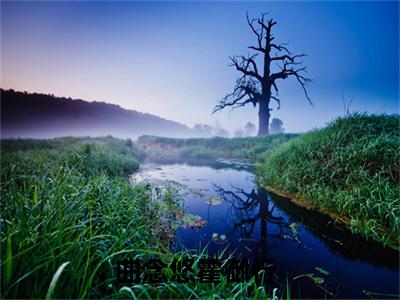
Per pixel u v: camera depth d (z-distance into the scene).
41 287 1.25
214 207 4.87
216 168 10.88
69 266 1.38
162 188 6.13
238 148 17.62
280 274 2.49
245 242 3.26
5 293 1.17
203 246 3.12
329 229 3.63
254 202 5.19
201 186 6.86
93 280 1.63
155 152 20.45
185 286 1.66
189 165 12.12
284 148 7.74
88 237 1.91
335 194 4.27
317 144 6.02
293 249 3.06
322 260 2.79
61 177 3.13
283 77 28.34
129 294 1.55
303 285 2.31
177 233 3.51
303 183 5.28
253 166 11.52
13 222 1.59
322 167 5.14
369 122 5.87
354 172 4.38
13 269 1.25
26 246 1.37
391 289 2.25
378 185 3.81
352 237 3.33
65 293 1.32
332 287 2.28
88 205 2.38
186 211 4.60
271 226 3.85
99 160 6.61
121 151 12.63
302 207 4.66
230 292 1.83
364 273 2.52
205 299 1.63
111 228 2.25
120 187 3.94
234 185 7.02
